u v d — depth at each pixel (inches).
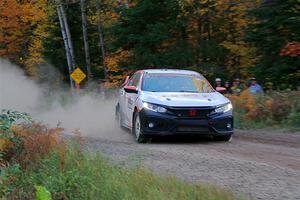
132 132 840.3
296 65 1424.7
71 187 442.9
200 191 435.2
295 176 523.8
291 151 692.1
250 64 1755.7
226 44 1829.5
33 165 512.7
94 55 2556.6
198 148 715.4
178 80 865.5
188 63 1872.5
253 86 1282.0
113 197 420.8
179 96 800.9
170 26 1887.3
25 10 2518.5
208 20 1926.7
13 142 533.0
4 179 452.1
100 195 428.8
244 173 536.4
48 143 543.5
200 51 1872.5
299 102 1051.3
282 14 1432.1
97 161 509.0
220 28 1929.1
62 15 2331.4
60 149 528.7
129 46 1967.3
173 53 1860.2
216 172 541.0
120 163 542.0
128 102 890.1
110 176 461.1
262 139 832.9
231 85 1852.9
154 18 1916.8
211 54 1860.2
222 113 784.3
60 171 483.2
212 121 774.5
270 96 1136.8
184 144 762.2
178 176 514.0
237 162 596.1
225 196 425.4
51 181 447.2
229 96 1216.8
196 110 770.2
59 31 2474.2
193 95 813.2
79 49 2546.8
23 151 531.5
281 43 1450.5
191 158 621.6
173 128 766.5
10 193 451.5
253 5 1678.2
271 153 673.6
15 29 2583.7
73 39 2536.9
